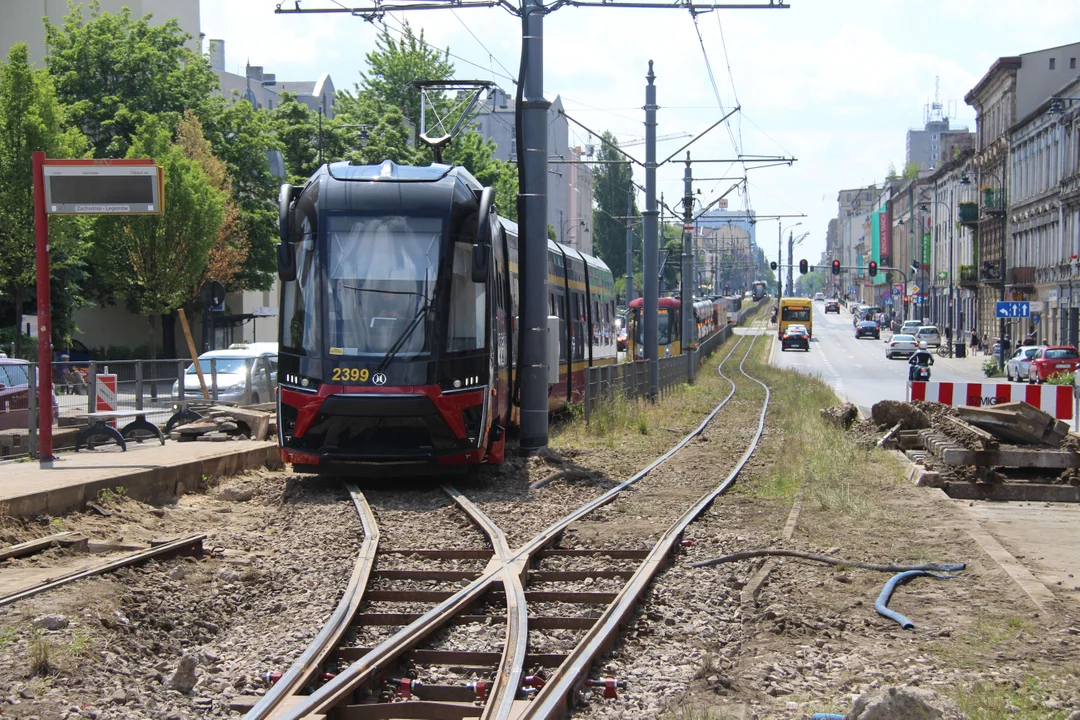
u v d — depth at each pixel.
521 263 19.92
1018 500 15.48
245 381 25.59
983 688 6.50
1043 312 65.38
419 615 8.37
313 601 8.91
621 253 112.19
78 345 48.38
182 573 9.61
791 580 9.86
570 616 8.50
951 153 122.81
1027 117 68.38
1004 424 17.17
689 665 7.30
